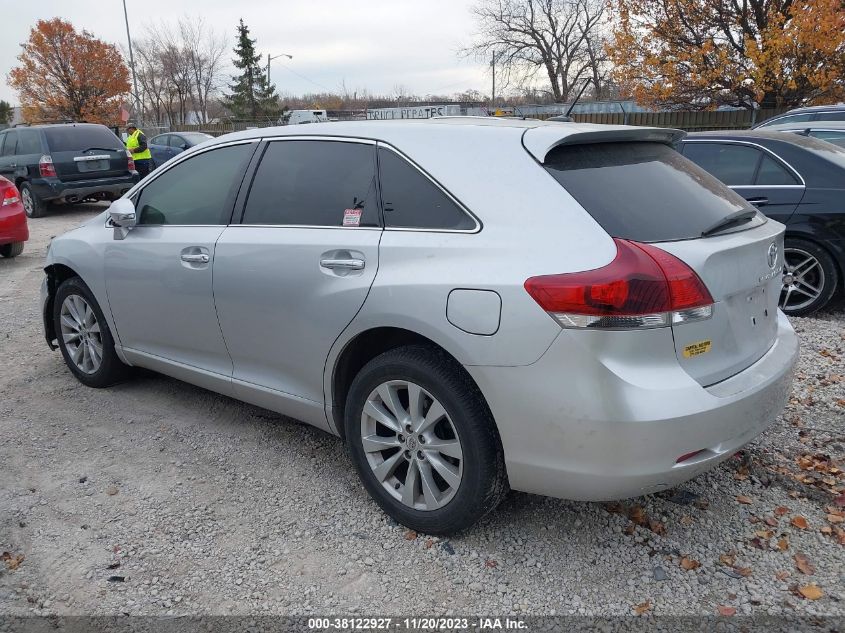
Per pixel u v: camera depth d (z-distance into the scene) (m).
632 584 2.77
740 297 2.80
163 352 4.23
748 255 2.80
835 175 5.93
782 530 3.10
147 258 4.09
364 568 2.90
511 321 2.58
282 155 3.61
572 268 2.52
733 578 2.80
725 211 2.95
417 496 3.06
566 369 2.51
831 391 4.48
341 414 3.38
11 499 3.44
